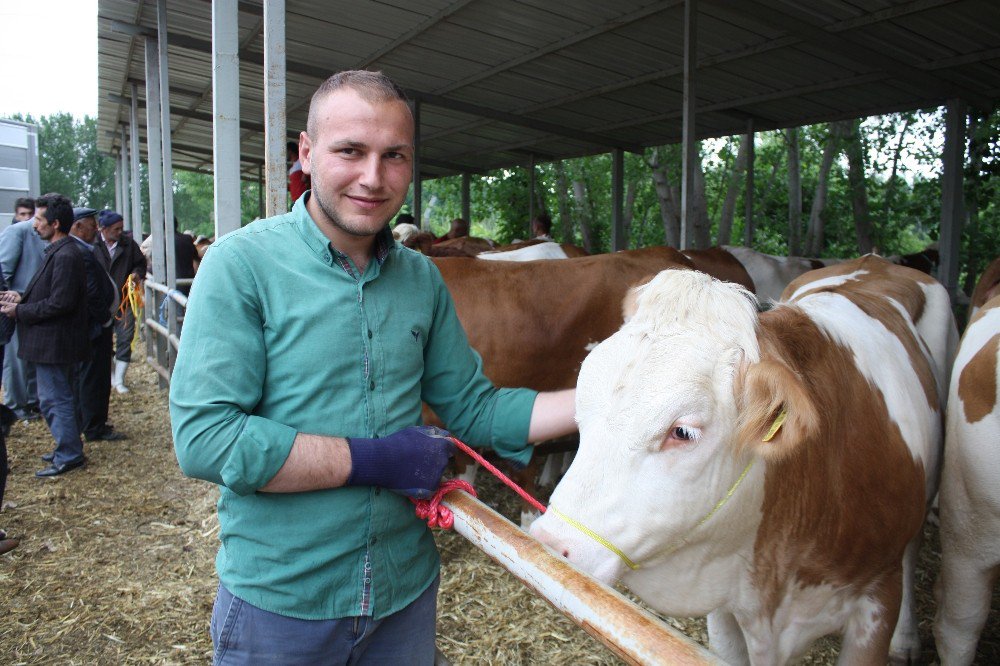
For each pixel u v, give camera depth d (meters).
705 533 1.64
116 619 3.30
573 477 1.54
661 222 20.09
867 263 3.41
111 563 3.84
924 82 8.37
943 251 8.91
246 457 1.18
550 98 10.83
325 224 1.37
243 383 1.25
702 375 1.52
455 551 3.78
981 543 2.31
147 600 3.46
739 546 1.79
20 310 4.88
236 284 1.28
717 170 19.41
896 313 2.72
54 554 3.94
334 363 1.33
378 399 1.38
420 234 6.18
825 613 2.00
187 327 1.26
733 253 7.17
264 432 1.20
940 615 2.49
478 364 1.68
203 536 4.15
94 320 5.70
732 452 1.58
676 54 8.36
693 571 1.73
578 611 1.01
